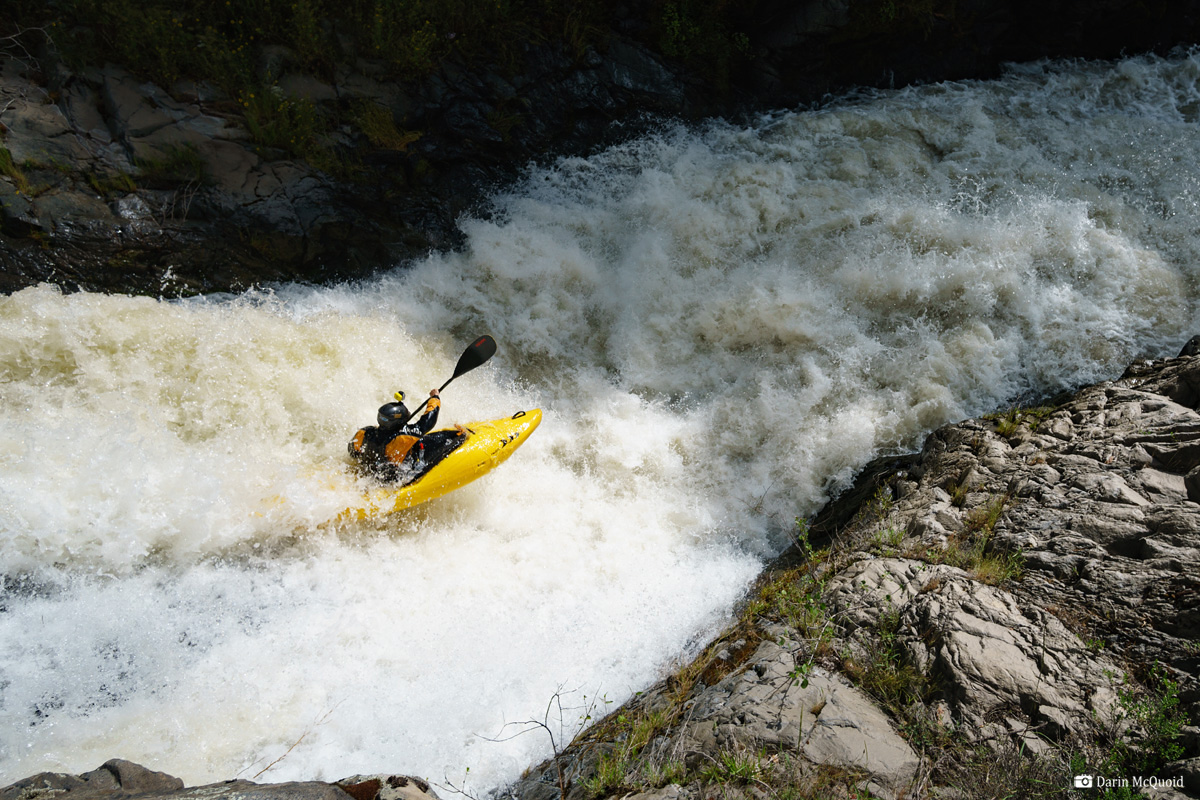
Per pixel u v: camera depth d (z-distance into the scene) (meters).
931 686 3.55
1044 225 7.11
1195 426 4.59
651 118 9.30
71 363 6.07
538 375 7.29
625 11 9.41
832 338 6.82
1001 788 2.96
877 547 4.74
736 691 3.70
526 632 5.06
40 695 4.20
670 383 7.04
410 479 5.63
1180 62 9.56
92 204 7.18
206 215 7.53
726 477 6.39
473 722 4.34
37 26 7.61
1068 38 9.77
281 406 6.24
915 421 6.24
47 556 4.85
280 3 8.45
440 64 8.77
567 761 3.93
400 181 8.36
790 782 3.06
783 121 9.23
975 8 9.49
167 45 7.82
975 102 9.18
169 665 4.51
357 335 6.98
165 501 5.17
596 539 5.95
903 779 3.10
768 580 5.34
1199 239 7.12
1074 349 6.34
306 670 4.61
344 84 8.42
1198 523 3.92
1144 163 8.10
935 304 6.87
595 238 8.22
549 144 9.01
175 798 2.51
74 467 5.19
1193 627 3.44
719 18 9.45
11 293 6.73
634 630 5.07
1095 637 3.59
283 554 5.30
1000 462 5.09
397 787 2.84
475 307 7.54
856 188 8.16
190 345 6.43
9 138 7.09
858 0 9.09
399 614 5.10
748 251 7.77
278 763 4.02
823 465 6.22
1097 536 4.11
